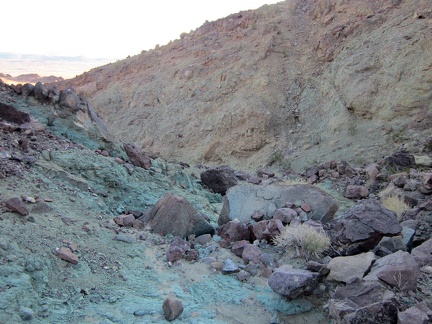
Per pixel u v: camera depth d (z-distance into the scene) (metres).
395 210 7.86
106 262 4.80
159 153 22.08
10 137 7.45
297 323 4.04
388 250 5.21
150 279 4.65
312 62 23.28
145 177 9.02
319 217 6.41
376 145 15.04
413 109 15.55
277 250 5.45
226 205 6.90
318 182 12.18
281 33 26.38
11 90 9.61
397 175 10.33
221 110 22.41
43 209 5.53
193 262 5.15
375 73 17.81
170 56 32.16
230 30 31.52
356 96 17.42
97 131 9.67
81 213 6.06
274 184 7.18
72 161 7.59
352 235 5.22
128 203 7.69
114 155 9.52
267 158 18.59
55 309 3.80
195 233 6.09
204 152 21.02
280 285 4.20
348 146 16.05
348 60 19.78
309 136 18.67
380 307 3.44
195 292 4.47
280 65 23.80
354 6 23.98
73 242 4.94
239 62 24.91
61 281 4.21
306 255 5.12
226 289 4.55
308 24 26.41
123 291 4.31
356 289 3.85
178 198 6.24
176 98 26.23
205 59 27.38
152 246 5.54
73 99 9.56
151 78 29.98
